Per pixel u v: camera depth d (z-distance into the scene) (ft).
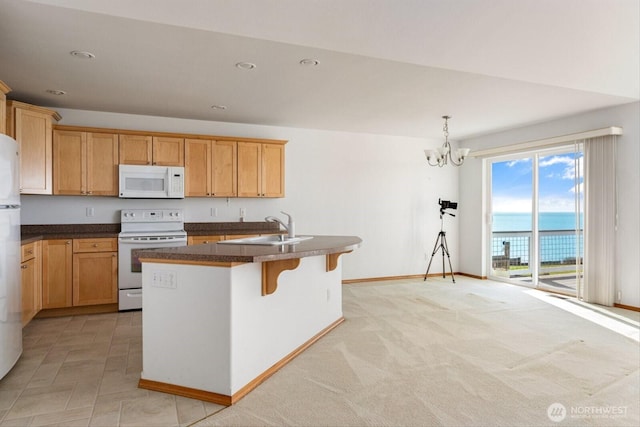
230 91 13.12
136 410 7.30
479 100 14.12
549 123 17.42
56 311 13.76
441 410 7.31
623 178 14.62
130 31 8.67
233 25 6.82
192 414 7.16
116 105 14.89
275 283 8.80
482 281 20.39
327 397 7.83
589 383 8.43
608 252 14.96
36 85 12.46
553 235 17.78
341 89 12.91
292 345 10.02
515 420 6.97
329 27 6.91
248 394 7.97
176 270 7.94
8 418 6.99
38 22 8.21
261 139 17.38
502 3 6.10
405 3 6.08
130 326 12.59
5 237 8.40
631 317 13.48
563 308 14.74
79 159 14.57
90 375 8.86
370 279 20.56
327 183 19.67
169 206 16.89
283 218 18.81
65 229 15.34
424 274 21.84
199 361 7.79
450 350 10.39
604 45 7.82
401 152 21.27
